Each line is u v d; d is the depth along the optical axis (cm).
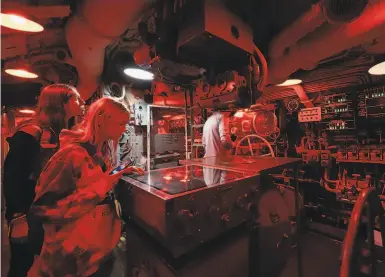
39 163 126
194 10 128
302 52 183
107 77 286
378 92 253
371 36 141
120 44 245
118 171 124
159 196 84
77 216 93
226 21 137
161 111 370
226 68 178
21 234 141
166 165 340
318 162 325
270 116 332
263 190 129
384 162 249
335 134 305
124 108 117
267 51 209
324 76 284
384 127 262
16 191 117
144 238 113
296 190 169
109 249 107
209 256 100
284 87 324
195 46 143
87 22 146
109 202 112
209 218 94
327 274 160
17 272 130
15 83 308
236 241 112
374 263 88
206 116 339
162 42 149
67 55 229
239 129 364
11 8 143
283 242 142
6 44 198
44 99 129
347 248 76
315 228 234
